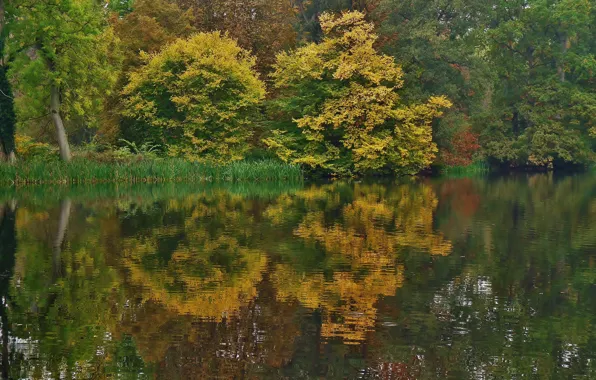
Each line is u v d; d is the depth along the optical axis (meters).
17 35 32.88
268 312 10.16
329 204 25.02
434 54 44.44
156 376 7.64
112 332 9.17
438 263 13.88
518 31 55.94
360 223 19.75
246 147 40.09
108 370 7.87
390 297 11.11
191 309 10.26
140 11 43.12
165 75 38.19
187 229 18.22
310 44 42.25
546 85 56.44
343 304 10.62
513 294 11.39
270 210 22.83
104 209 22.67
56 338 8.91
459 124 48.31
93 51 34.66
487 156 56.53
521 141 55.94
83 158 35.22
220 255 14.48
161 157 38.47
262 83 40.31
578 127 58.47
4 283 11.83
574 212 23.53
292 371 7.81
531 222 20.56
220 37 43.72
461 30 48.38
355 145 39.53
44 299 10.80
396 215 21.81
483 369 8.02
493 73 49.06
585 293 11.51
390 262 13.93
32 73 32.78
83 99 35.59
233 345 8.72
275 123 42.00
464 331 9.38
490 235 17.75
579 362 8.24
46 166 33.34
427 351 8.56
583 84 59.06
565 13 55.47
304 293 11.26
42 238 16.58
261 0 45.97
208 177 37.50
